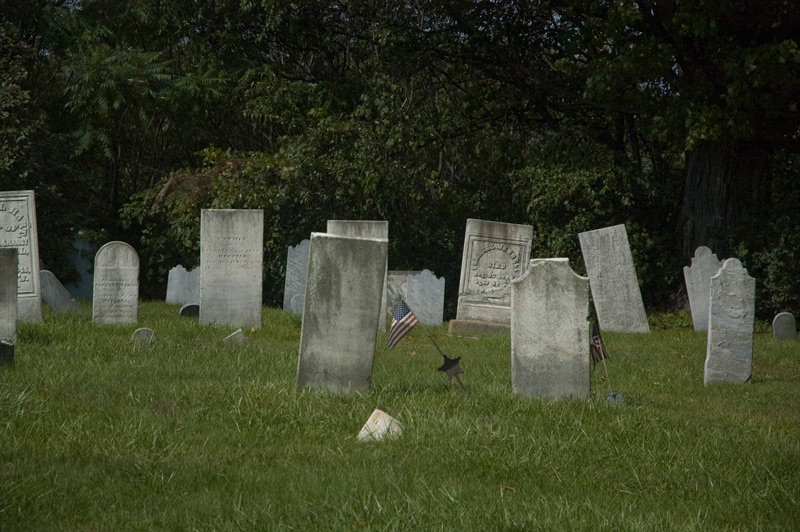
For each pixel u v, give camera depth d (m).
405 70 25.67
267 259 25.95
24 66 27.47
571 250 23.23
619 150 24.41
